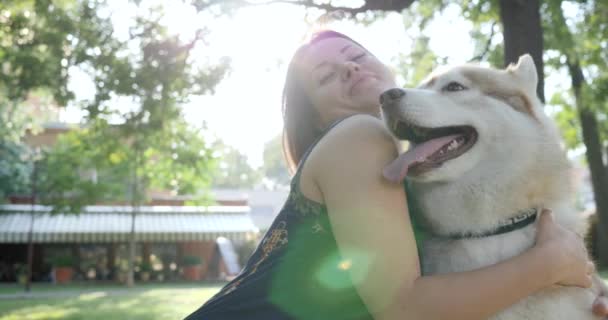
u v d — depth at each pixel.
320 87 2.83
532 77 2.99
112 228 26.81
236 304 2.33
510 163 2.68
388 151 2.29
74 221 27.34
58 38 11.01
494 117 2.78
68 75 11.41
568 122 20.27
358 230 2.09
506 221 2.64
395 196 2.19
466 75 2.94
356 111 2.83
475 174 2.73
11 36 11.88
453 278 2.07
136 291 20.08
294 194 2.39
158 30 10.74
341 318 2.26
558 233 2.36
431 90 2.92
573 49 12.19
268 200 51.19
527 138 2.72
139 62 10.74
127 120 11.41
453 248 2.70
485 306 2.04
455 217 2.71
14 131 27.52
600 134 20.95
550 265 2.18
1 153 29.00
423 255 2.76
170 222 28.08
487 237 2.64
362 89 2.82
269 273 2.35
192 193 22.73
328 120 2.84
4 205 27.55
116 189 24.02
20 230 25.73
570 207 2.81
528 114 2.86
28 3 11.73
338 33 3.03
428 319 2.01
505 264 2.14
